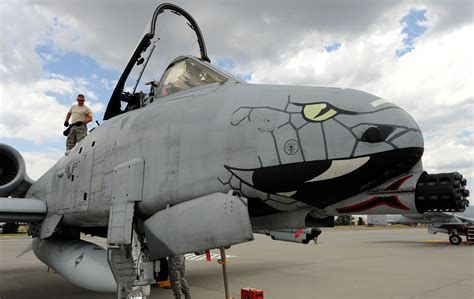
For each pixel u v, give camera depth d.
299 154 2.87
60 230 6.09
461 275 8.45
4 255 15.66
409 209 2.77
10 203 5.77
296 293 6.40
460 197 2.60
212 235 2.98
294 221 3.29
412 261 11.49
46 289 7.16
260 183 3.00
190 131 3.49
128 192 3.75
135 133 4.04
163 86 4.40
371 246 18.67
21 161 7.14
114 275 3.66
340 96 3.02
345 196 2.94
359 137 2.76
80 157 5.10
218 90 3.72
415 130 2.78
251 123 3.14
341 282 7.55
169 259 4.73
